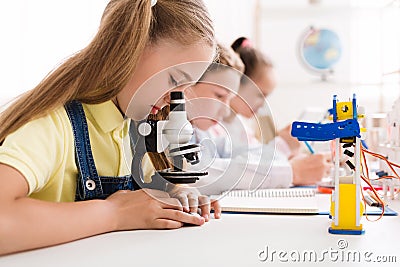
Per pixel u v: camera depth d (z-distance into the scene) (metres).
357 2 2.76
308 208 0.83
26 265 0.53
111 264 0.53
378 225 0.73
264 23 2.80
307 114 1.63
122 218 0.69
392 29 1.29
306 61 2.79
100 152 0.79
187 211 0.75
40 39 2.00
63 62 0.78
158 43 0.75
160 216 0.71
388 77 1.32
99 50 0.76
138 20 0.75
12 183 0.60
